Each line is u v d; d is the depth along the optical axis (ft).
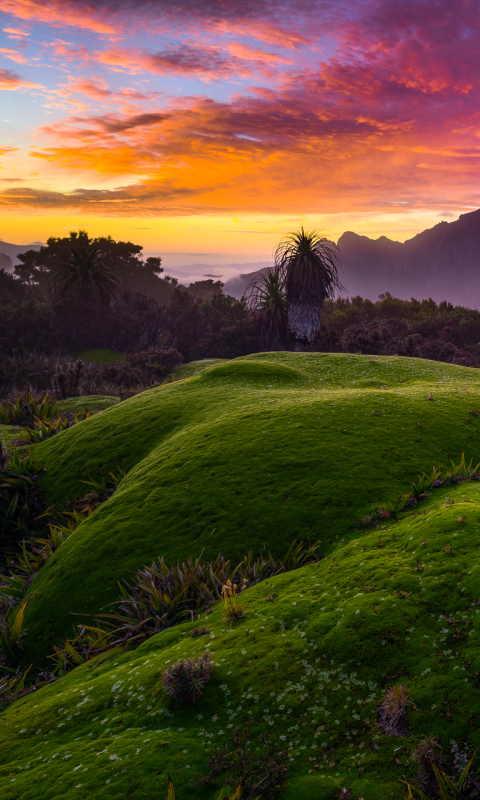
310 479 44.29
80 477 63.21
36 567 47.34
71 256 209.56
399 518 36.27
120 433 69.05
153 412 72.28
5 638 35.94
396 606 22.45
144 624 31.91
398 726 17.12
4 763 21.09
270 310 160.97
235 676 21.85
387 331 152.35
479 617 20.08
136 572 38.58
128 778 17.47
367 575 26.25
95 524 46.42
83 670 29.30
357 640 21.39
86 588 39.14
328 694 19.57
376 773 15.74
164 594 32.50
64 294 205.57
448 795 13.73
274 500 42.50
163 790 16.69
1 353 162.71
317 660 21.36
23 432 85.35
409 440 50.65
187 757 18.06
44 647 36.45
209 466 49.32
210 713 20.34
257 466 47.52
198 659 22.26
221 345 203.31
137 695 22.88
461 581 22.58
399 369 91.91
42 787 18.17
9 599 43.27
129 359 160.86
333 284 148.05
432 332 198.90
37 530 57.67
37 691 29.09
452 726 16.25
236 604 27.73
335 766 16.51
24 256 358.02
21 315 194.59
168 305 230.89
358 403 61.67
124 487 53.11
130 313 217.77
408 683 18.53
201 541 39.91
